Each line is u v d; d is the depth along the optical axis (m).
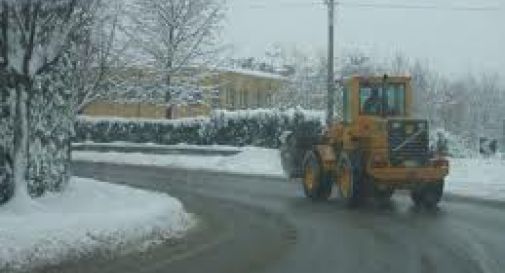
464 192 27.11
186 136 49.84
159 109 62.00
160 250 15.14
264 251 15.33
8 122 17.19
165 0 53.41
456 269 13.47
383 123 23.06
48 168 19.09
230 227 18.72
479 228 18.47
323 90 71.12
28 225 14.09
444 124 64.56
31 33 16.00
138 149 47.22
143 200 19.31
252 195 26.34
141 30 52.66
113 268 13.27
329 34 42.06
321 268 13.62
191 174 34.69
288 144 29.00
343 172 24.09
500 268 13.52
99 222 15.12
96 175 33.03
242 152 42.59
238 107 72.75
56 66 19.22
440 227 18.70
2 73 16.61
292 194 26.91
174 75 54.53
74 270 12.93
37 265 12.85
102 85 36.03
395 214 21.44
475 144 49.75
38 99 18.59
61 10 16.50
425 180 22.92
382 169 22.84
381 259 14.47
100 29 25.48
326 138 26.84
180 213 18.98
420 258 14.55
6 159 17.16
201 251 15.22
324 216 20.98
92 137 51.81
